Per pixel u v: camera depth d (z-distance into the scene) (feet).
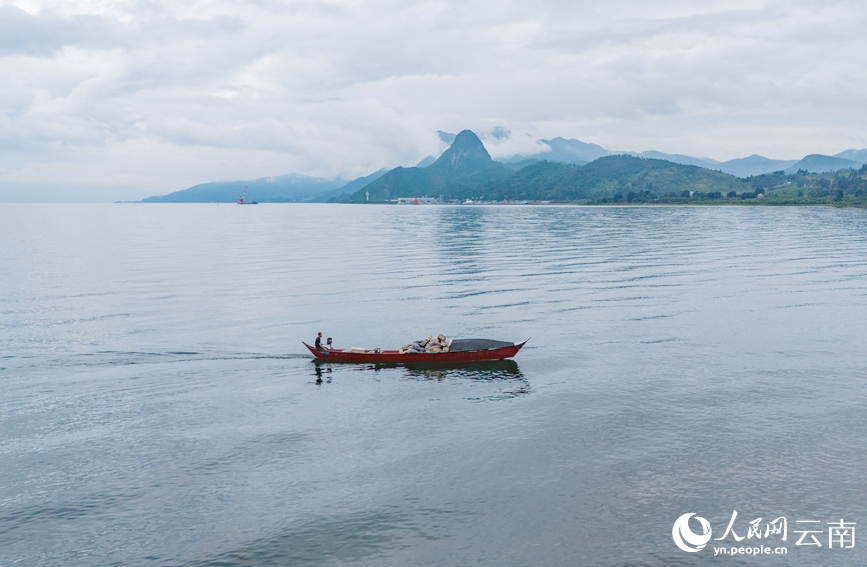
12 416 119.75
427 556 77.30
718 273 290.76
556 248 426.92
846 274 284.61
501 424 115.03
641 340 169.68
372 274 297.94
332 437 110.42
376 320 195.72
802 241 462.60
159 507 88.53
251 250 440.04
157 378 142.10
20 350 162.20
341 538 80.94
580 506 87.45
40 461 101.71
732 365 147.02
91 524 84.74
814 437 107.34
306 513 86.53
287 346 167.02
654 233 565.12
